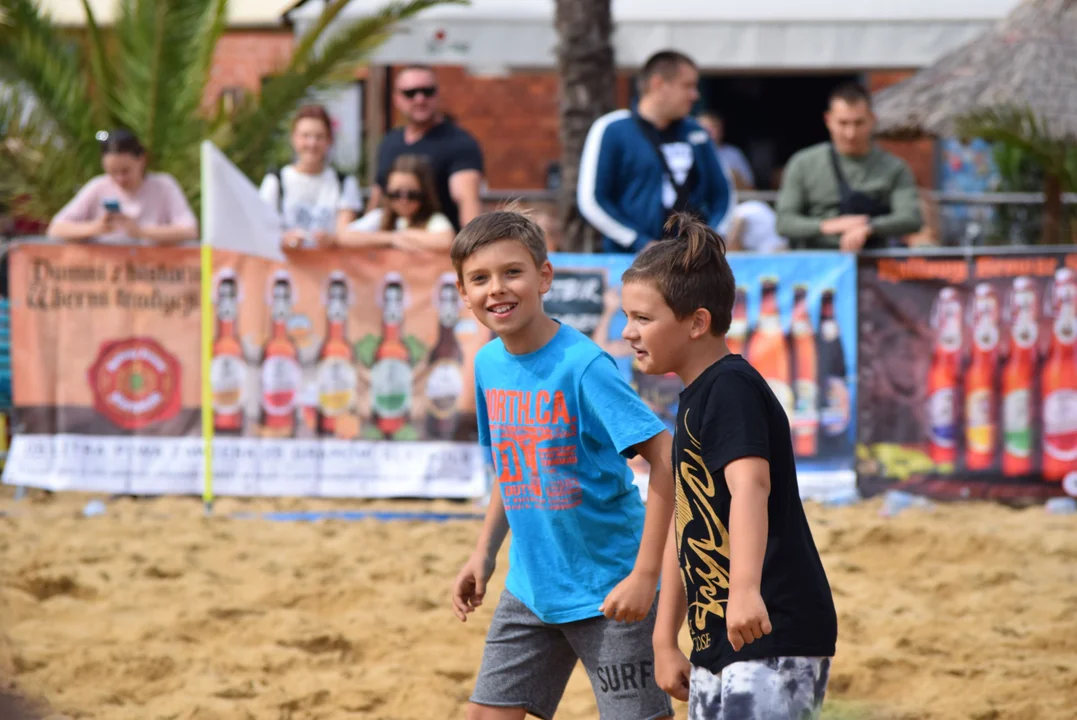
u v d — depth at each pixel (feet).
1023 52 131.54
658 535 41.32
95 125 140.05
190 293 103.60
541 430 43.34
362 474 104.27
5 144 135.44
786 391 103.91
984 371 102.99
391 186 106.22
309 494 103.81
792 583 36.81
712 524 37.50
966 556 87.20
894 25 157.38
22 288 103.35
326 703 59.82
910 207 108.17
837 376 103.76
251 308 102.94
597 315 102.22
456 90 211.82
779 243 134.21
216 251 102.27
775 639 36.32
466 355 104.12
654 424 41.73
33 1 146.92
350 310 103.65
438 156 111.55
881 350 103.81
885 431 104.06
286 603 75.77
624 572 43.16
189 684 61.77
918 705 59.57
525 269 42.80
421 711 59.06
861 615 72.95
